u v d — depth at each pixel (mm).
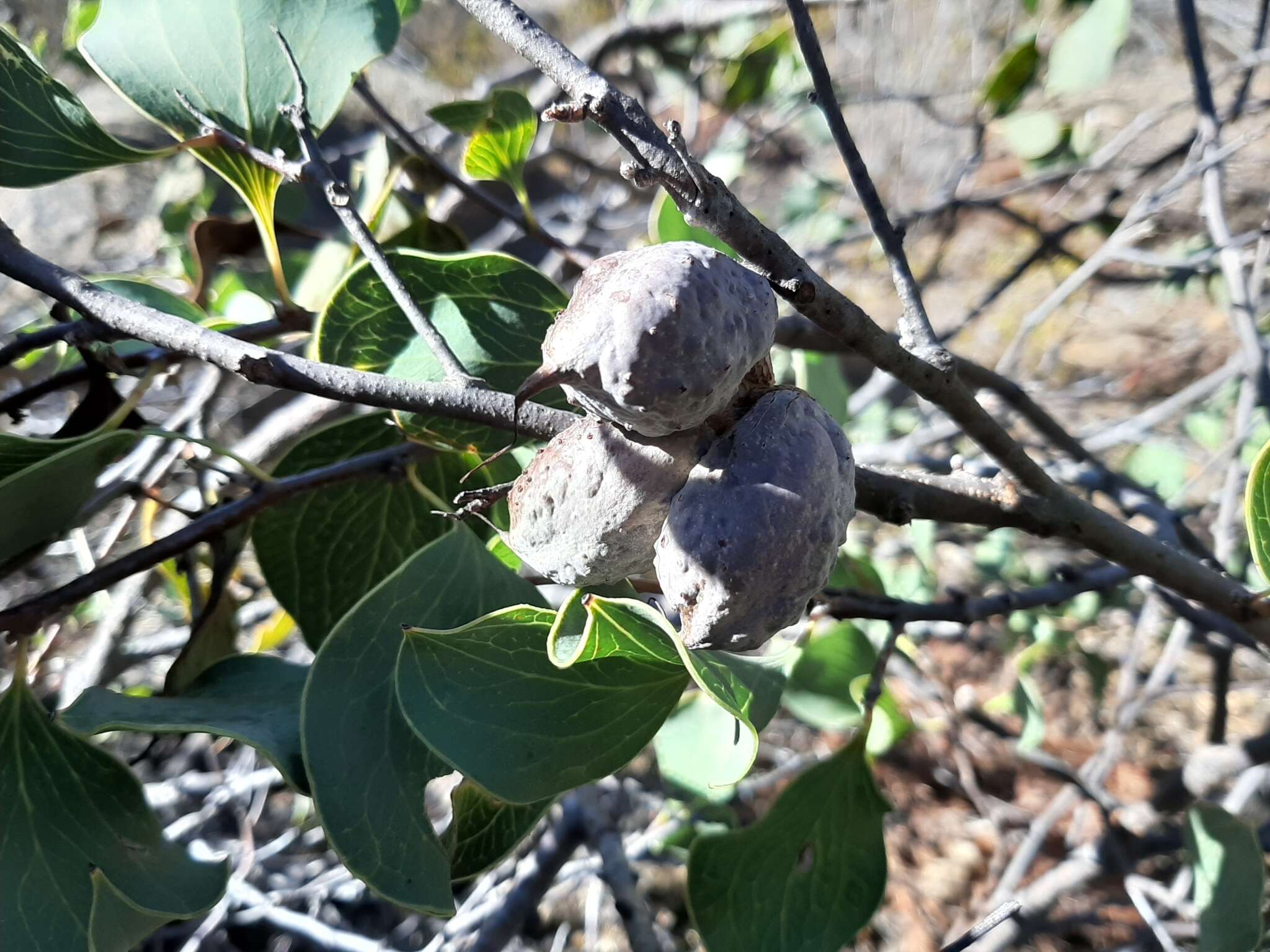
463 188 249
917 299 148
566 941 484
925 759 579
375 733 151
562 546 124
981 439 157
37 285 159
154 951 431
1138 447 498
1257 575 354
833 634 271
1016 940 378
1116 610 529
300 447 210
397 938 444
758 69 554
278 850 426
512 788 143
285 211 302
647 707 154
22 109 192
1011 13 699
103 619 342
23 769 151
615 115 112
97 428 193
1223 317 839
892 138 891
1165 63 862
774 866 181
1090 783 395
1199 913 208
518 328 193
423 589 162
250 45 198
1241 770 311
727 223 116
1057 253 481
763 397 117
